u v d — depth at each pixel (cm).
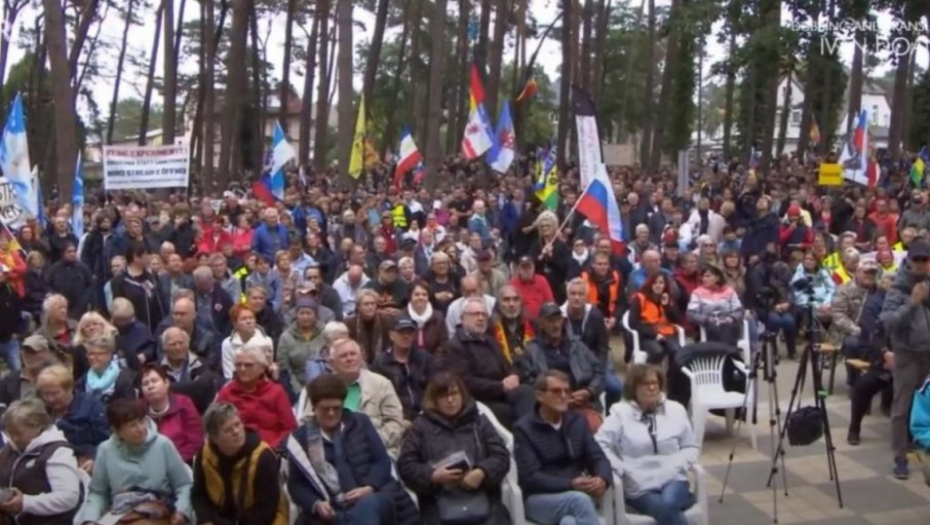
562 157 3703
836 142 5666
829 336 1195
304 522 676
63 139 1875
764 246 1602
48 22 1862
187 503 668
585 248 1441
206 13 3775
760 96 5584
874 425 1064
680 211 2042
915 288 869
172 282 1260
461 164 4141
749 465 946
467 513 686
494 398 897
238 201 2227
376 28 3716
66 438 755
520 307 1041
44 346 826
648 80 4347
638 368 759
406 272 1257
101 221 1612
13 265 1246
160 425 767
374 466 691
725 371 1016
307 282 1175
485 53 3847
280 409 793
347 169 2409
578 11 4456
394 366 887
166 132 2905
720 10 2039
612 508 717
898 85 3572
